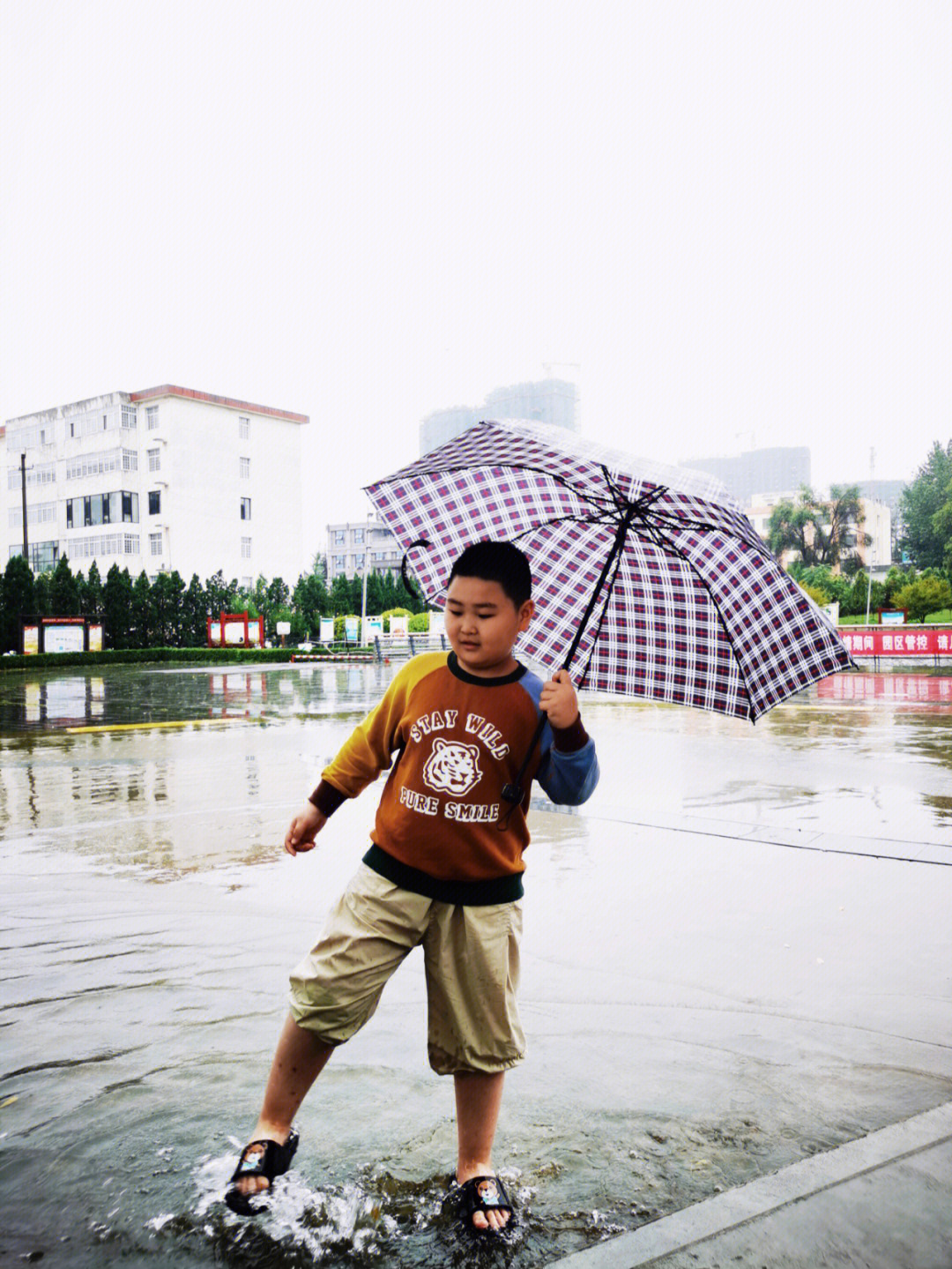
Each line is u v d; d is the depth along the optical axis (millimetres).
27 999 3207
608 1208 2008
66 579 40438
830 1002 3189
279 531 59281
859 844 5410
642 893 4465
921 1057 2775
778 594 2170
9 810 6793
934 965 3525
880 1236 1852
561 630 2361
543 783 2055
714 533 2168
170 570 52094
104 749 10438
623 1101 2504
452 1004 2014
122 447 54062
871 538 73938
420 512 2461
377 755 2121
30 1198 2029
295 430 60219
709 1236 1856
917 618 48188
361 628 42219
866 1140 2230
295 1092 2064
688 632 2299
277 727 12969
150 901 4410
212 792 7559
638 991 3283
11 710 16141
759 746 10164
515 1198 2047
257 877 4855
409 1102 2482
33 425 58219
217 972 3479
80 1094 2518
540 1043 2869
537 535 2412
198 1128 2338
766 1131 2344
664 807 6602
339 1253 1853
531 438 2209
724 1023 3020
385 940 1999
